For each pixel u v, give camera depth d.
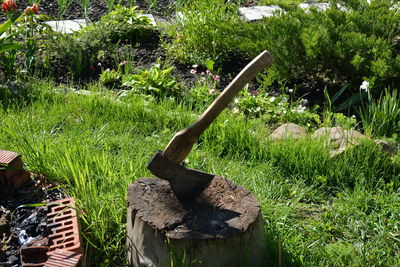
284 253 3.01
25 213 3.42
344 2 7.54
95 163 3.80
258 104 5.36
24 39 6.76
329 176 4.03
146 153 4.21
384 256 3.15
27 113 4.88
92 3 8.73
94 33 6.61
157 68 5.88
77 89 5.73
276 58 5.81
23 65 6.17
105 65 6.43
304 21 6.30
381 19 6.10
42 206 3.44
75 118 4.96
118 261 3.08
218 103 2.64
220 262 2.65
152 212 2.79
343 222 3.49
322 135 4.45
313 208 3.64
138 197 2.91
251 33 6.30
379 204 3.66
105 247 3.09
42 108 5.01
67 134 4.52
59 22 7.79
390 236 3.33
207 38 6.59
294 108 5.31
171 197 2.91
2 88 5.39
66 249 2.86
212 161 4.13
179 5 8.13
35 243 3.03
